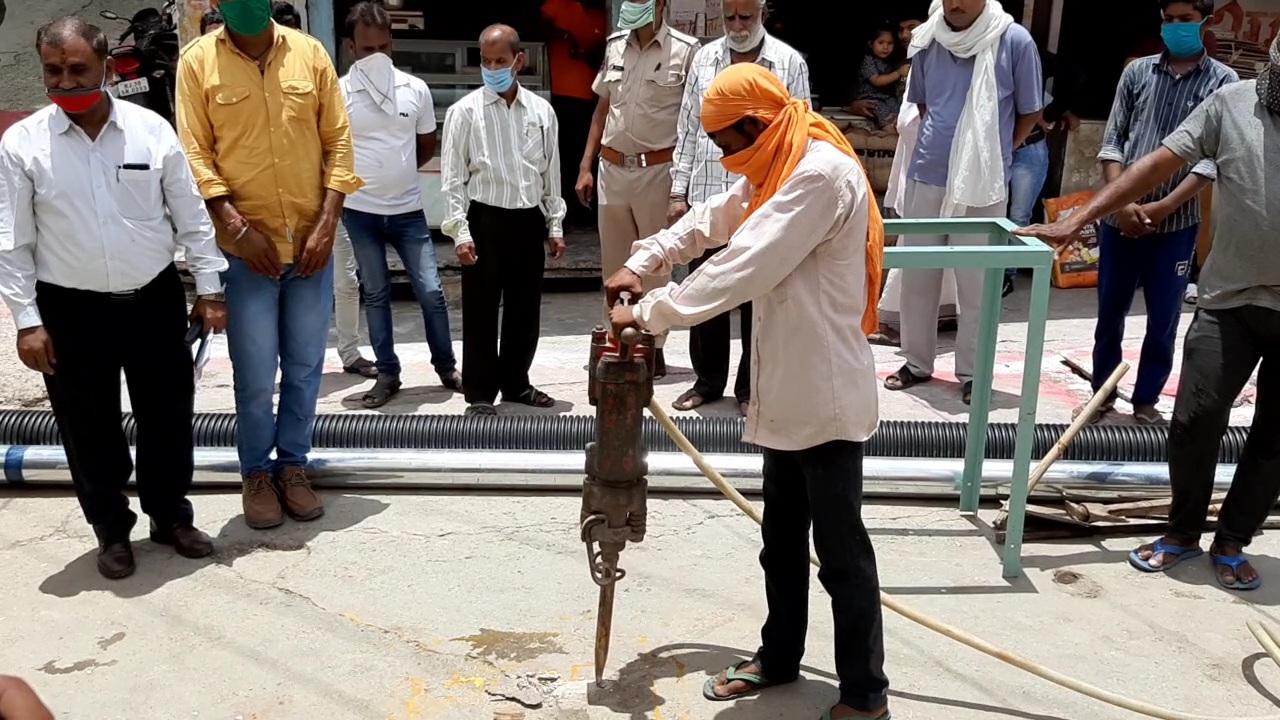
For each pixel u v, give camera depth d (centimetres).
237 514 397
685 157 484
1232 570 354
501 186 468
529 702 288
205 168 349
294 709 285
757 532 388
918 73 523
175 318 341
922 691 294
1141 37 835
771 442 262
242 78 349
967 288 509
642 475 271
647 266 275
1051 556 375
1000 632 324
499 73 462
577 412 502
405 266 522
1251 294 326
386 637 318
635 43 499
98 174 315
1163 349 468
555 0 780
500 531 386
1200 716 279
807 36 902
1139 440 426
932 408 515
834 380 252
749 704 288
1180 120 437
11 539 377
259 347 369
